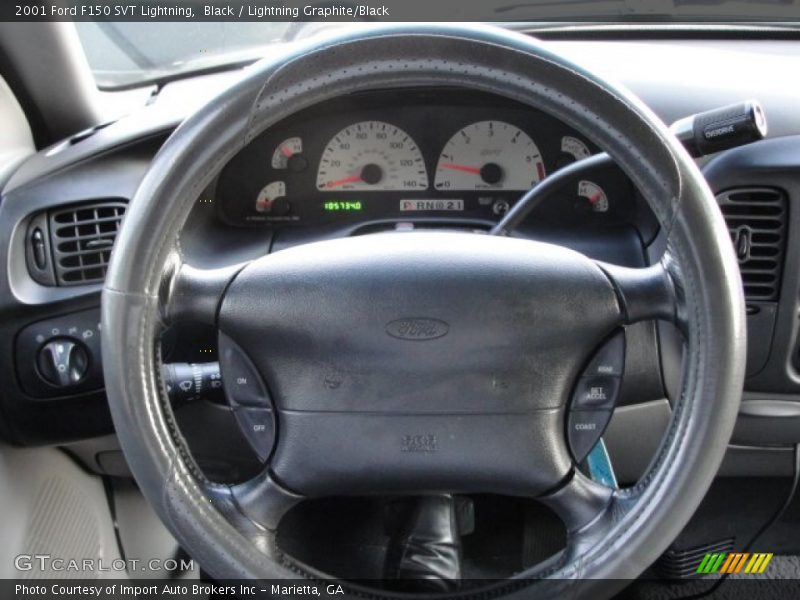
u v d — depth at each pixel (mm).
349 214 1579
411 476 1009
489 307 938
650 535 906
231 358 997
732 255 854
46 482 1467
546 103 855
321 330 950
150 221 854
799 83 1575
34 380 1361
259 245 1526
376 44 835
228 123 846
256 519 1030
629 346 1406
